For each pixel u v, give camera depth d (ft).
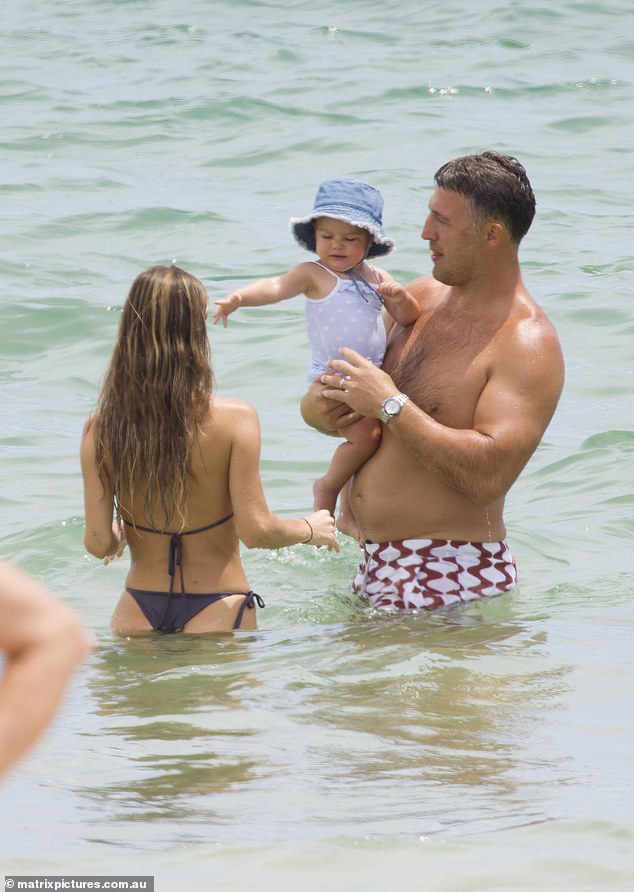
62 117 231.50
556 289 143.33
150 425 64.03
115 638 64.85
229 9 349.20
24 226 166.50
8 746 22.58
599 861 38.60
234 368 122.31
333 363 70.33
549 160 203.92
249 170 199.11
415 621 68.03
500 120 228.63
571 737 50.06
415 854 39.22
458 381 70.49
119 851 39.45
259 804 43.27
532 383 68.80
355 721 51.93
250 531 65.21
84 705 53.98
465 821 41.73
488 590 71.61
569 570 78.07
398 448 72.38
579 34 305.94
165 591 66.28
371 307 73.15
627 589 73.77
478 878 37.58
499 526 72.74
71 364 123.54
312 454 101.96
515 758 47.78
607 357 124.36
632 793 44.19
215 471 65.05
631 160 204.85
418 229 162.71
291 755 47.98
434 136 216.13
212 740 49.83
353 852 39.37
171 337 63.57
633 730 50.85
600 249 159.63
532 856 39.01
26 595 23.26
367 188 72.59
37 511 88.48
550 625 66.49
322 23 327.26
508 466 68.33
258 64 278.05
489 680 57.00
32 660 23.00
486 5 336.70
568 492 94.38
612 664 59.31
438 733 50.42
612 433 103.60
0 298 138.10
